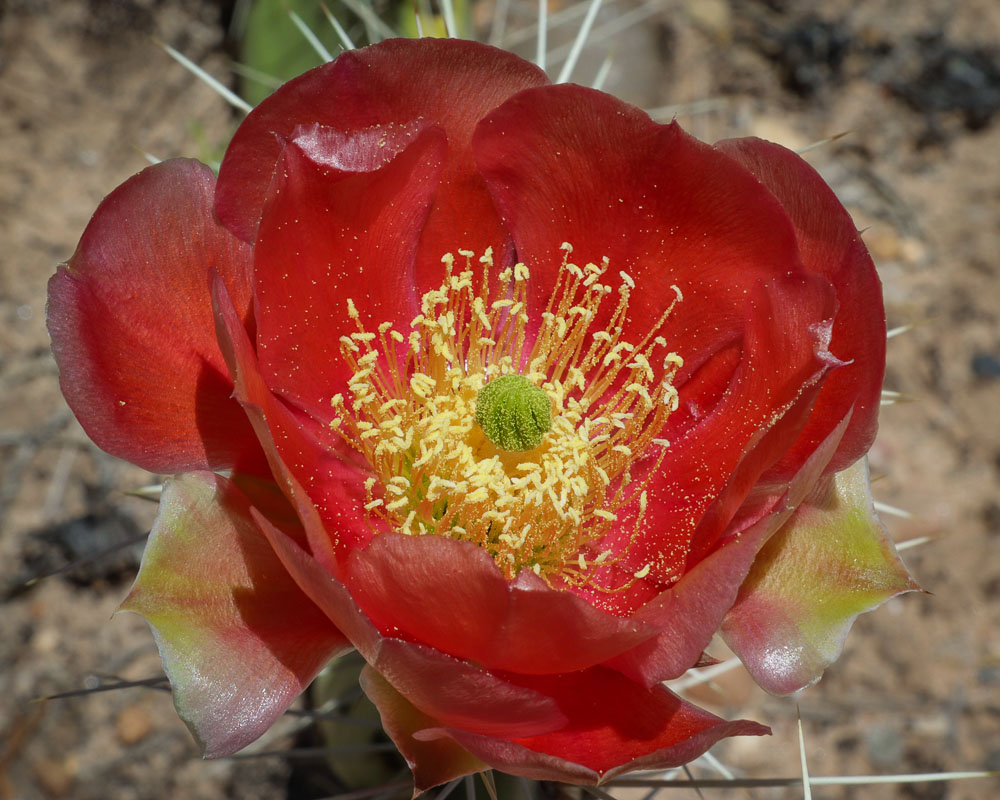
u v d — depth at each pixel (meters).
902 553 0.31
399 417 0.19
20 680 0.27
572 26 0.32
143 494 0.21
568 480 0.20
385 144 0.18
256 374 0.17
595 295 0.20
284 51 0.26
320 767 0.25
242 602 0.17
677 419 0.20
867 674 0.30
